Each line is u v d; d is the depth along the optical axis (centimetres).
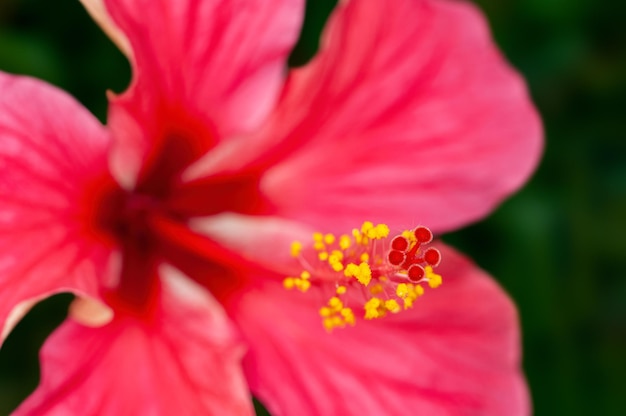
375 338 29
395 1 29
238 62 29
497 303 30
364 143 30
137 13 28
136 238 30
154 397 28
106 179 29
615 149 37
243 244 30
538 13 36
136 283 29
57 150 28
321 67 29
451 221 30
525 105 30
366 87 29
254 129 29
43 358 27
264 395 29
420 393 29
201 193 30
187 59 29
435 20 29
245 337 29
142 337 28
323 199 30
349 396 29
